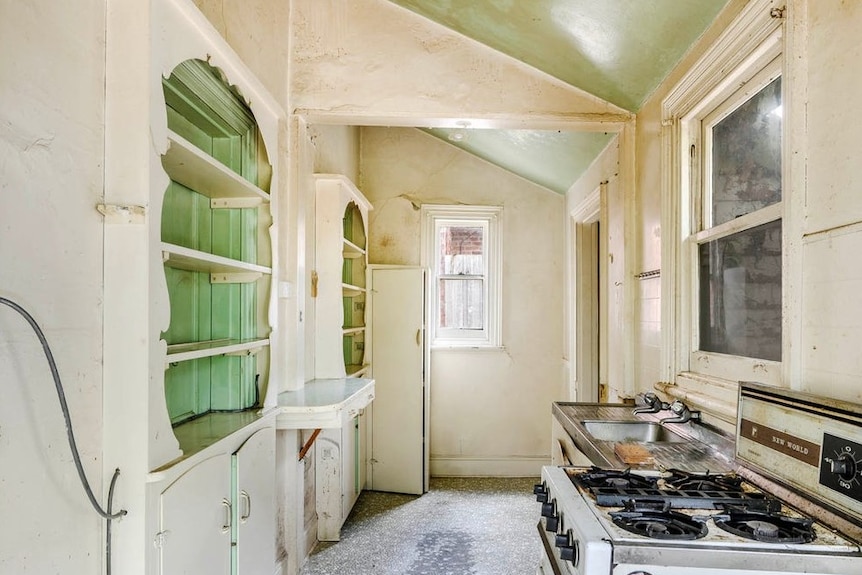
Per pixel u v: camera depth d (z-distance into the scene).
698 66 1.66
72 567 1.01
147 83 1.13
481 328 4.14
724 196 1.71
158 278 1.15
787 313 1.18
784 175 1.20
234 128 1.83
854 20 1.01
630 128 2.37
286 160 2.35
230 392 1.84
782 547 0.89
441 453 4.03
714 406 1.54
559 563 1.18
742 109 1.59
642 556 0.89
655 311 2.08
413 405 3.65
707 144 1.79
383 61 2.39
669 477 1.29
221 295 1.88
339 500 2.87
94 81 1.10
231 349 1.56
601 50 2.00
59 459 0.98
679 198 1.87
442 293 4.15
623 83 2.15
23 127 0.92
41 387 0.95
